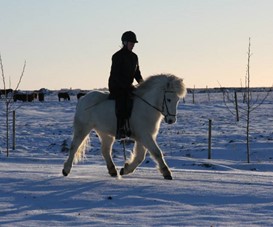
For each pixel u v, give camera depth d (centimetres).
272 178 1191
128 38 1175
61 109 5981
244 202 863
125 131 1151
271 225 702
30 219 731
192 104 6669
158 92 1129
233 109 5731
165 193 930
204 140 2753
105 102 1183
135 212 781
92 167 1476
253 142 2414
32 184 1013
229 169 1612
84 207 818
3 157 1841
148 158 1819
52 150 2381
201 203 852
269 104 7056
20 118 4597
